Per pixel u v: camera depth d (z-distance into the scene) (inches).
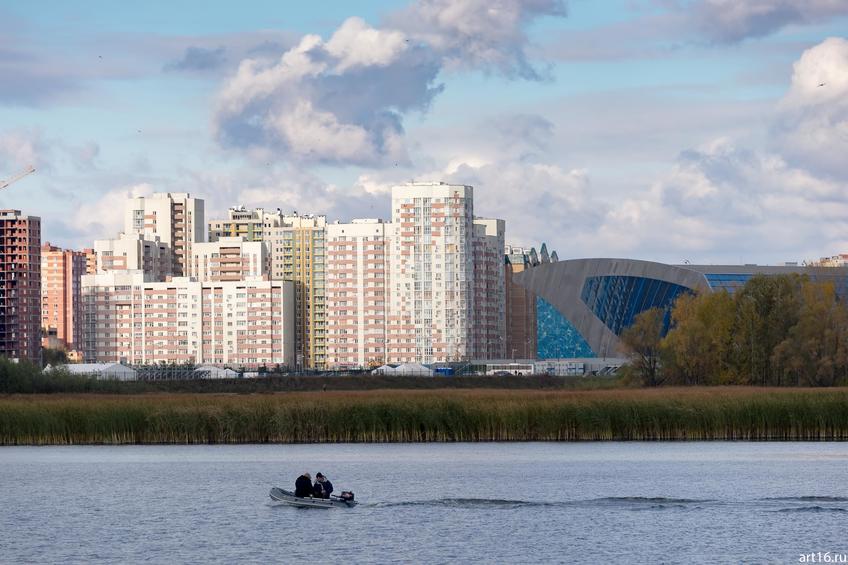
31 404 7150.6
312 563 3750.0
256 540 4084.6
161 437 6929.1
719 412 6756.9
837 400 6771.7
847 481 5246.1
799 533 4092.0
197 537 4151.1
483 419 6791.3
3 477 5738.2
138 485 5413.4
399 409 6815.9
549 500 4837.6
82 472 5905.5
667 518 4397.1
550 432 6766.7
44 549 3996.1
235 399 7460.6
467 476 5561.0
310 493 4788.4
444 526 4291.3
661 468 5743.1
